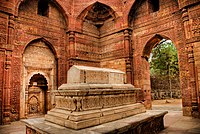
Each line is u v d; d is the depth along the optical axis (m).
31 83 9.14
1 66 7.27
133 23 10.29
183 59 7.86
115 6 10.49
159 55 18.64
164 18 8.82
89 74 4.41
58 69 9.90
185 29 7.55
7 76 7.41
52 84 9.75
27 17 8.81
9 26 7.71
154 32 9.18
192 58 7.23
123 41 10.24
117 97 4.83
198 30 7.11
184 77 7.75
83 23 11.02
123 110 4.68
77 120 3.55
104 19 11.59
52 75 9.82
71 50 10.13
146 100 9.48
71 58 10.04
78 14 10.48
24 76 8.57
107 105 4.47
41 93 9.62
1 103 7.10
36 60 9.17
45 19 9.58
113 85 4.86
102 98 4.36
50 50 9.95
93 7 10.73
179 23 8.16
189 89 7.50
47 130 3.49
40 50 9.45
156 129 5.07
